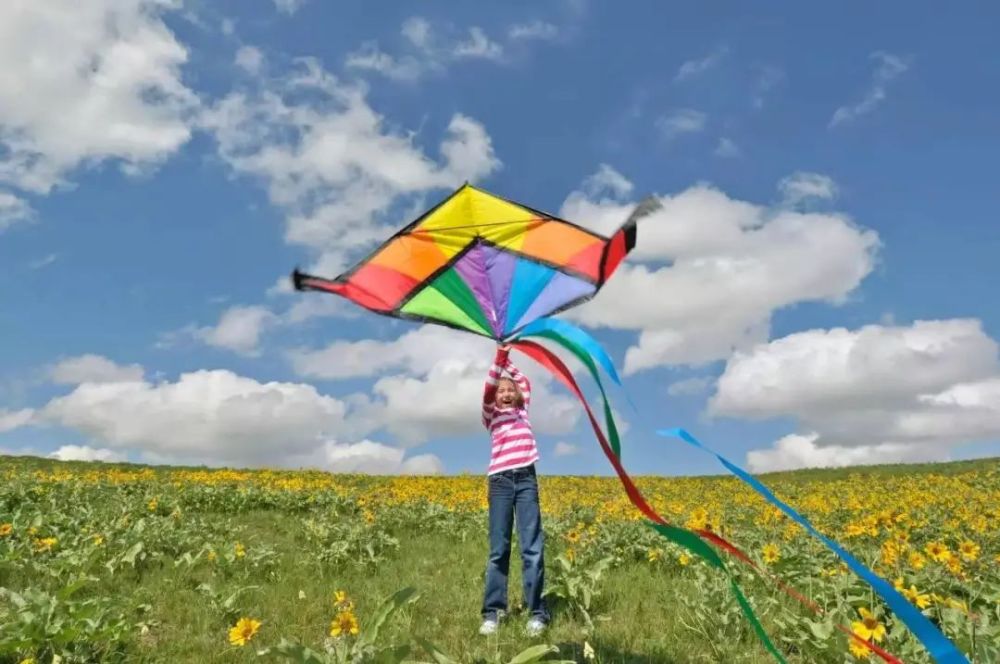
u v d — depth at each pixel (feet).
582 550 28.50
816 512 51.72
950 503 57.16
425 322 13.98
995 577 22.06
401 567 27.22
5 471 67.67
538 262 13.74
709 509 53.93
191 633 17.90
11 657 14.57
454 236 13.82
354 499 51.62
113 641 15.76
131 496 48.29
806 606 18.57
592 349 7.47
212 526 35.96
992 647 14.61
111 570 23.53
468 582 24.25
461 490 72.13
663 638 17.06
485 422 19.13
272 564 26.09
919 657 14.32
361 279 13.82
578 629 18.24
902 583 19.36
